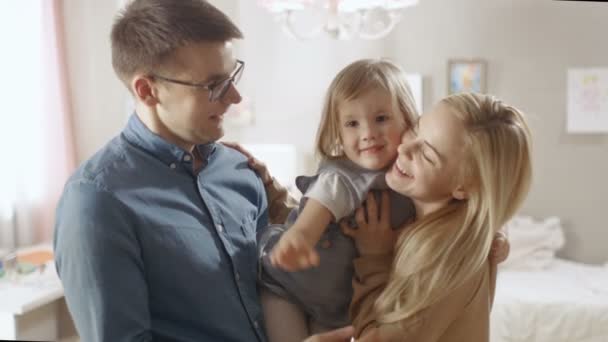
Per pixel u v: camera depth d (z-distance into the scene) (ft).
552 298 9.94
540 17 12.66
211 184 4.27
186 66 3.78
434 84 13.24
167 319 3.80
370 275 3.84
